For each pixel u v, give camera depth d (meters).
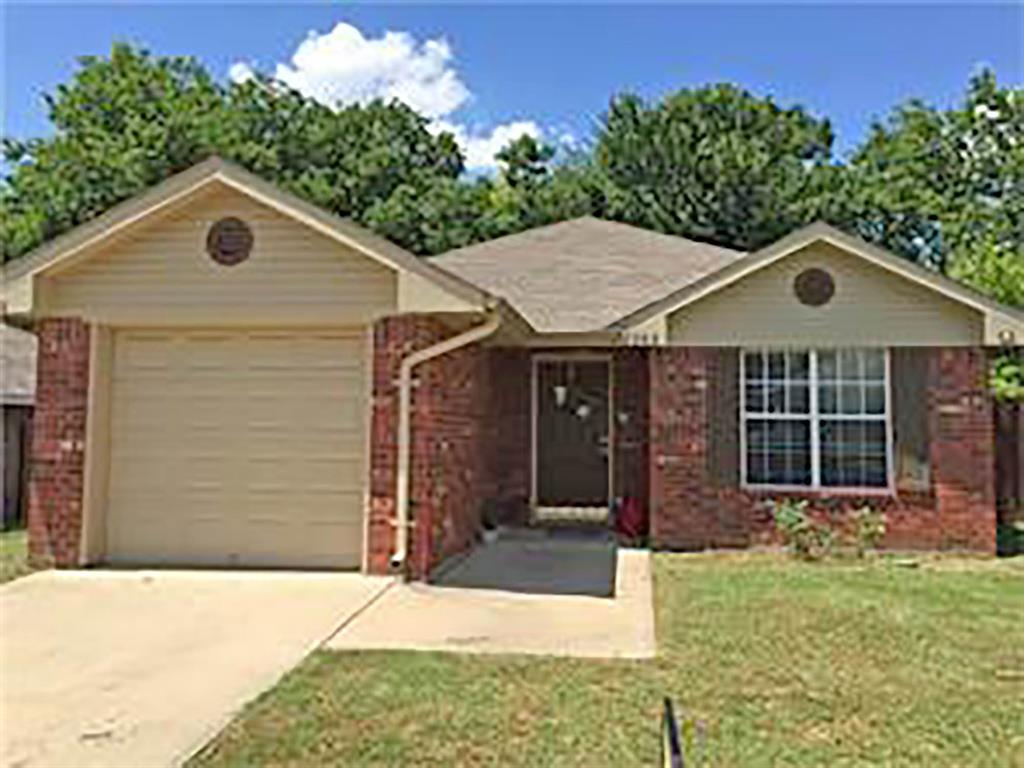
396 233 30.73
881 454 11.96
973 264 22.80
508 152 39.16
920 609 8.13
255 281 9.77
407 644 6.83
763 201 31.83
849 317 11.98
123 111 32.97
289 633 7.13
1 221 28.75
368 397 9.71
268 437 10.02
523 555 11.45
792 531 11.74
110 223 9.69
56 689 5.68
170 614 7.74
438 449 10.16
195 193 9.70
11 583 9.02
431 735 4.91
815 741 4.84
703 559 11.31
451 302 9.28
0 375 16.22
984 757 4.62
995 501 13.55
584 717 5.20
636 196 33.00
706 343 12.23
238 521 9.99
